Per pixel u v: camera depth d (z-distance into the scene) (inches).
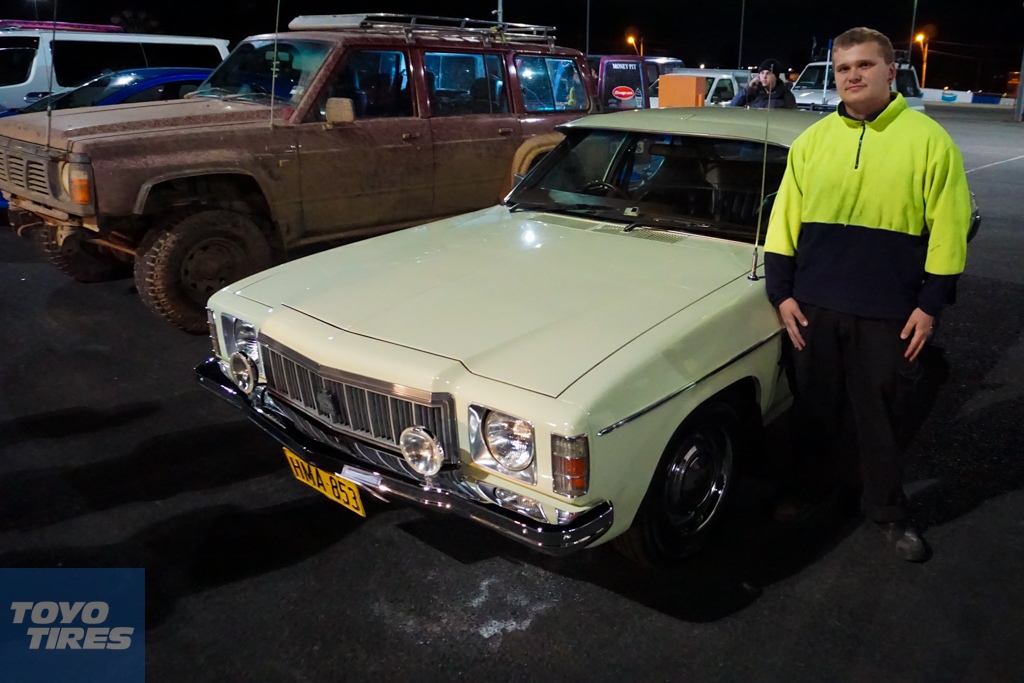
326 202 207.5
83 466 137.9
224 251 193.5
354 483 96.2
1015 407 157.5
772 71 339.3
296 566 111.8
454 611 102.8
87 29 381.7
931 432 147.5
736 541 116.5
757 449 118.8
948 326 203.0
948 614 101.2
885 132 91.8
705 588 106.6
